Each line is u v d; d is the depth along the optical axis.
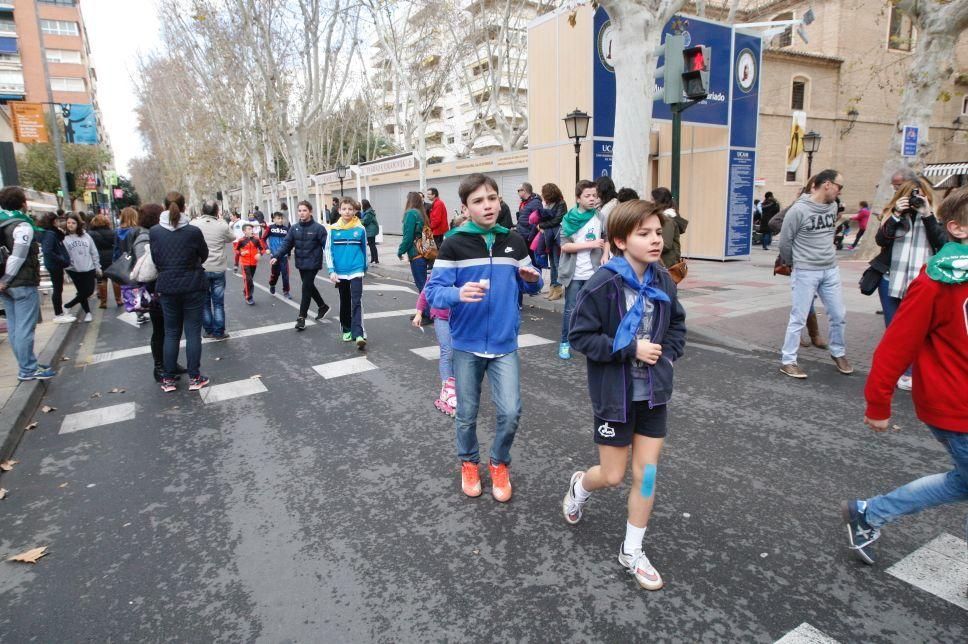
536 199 10.07
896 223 4.90
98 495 3.69
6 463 4.18
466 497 3.48
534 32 14.05
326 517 3.31
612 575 2.69
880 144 27.56
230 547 3.04
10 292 5.82
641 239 2.45
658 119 14.29
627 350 2.42
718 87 14.59
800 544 2.90
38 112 18.06
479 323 3.25
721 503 3.30
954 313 2.25
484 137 46.66
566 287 6.32
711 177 15.54
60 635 2.43
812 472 3.66
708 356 6.41
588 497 3.18
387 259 18.80
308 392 5.62
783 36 27.77
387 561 2.86
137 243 7.01
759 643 2.24
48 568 2.91
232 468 4.01
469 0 26.66
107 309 11.25
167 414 5.15
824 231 5.36
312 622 2.44
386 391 5.57
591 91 12.77
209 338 8.07
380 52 32.56
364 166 25.92
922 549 2.83
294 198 42.56
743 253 15.89
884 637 2.26
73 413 5.28
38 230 9.67
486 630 2.36
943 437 2.36
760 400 4.98
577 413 4.81
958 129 29.45
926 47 13.12
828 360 6.11
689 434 4.29
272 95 22.22
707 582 2.62
